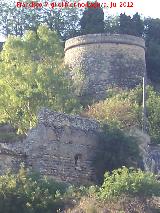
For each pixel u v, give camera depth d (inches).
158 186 1309.1
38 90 1768.0
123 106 1898.4
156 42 2770.7
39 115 1557.6
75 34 2760.8
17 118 1775.3
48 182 1354.6
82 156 1571.1
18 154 1489.9
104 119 1745.8
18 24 2933.1
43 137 1539.1
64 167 1545.3
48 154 1531.7
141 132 1707.7
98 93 2253.9
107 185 1299.2
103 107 1908.2
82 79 2268.7
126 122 1856.5
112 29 2748.5
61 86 1828.2
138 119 1876.2
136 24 2775.6
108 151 1566.2
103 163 1558.8
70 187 1355.8
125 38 2332.7
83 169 1563.7
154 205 1244.5
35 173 1401.3
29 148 1512.1
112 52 2308.1
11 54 1888.5
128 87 2290.8
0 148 1471.5
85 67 2308.1
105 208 1223.5
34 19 2925.7
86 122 1600.6
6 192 1272.1
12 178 1311.5
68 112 1824.6
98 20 2701.8
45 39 2004.2
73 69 2320.4
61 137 1558.8
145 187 1291.8
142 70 2349.9
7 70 1811.0
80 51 2330.2
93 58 2304.4
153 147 1779.0
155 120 1942.7
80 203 1250.6
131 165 1558.8
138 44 2359.7
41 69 1798.7
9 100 1775.3
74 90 2164.1
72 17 2908.5
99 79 2279.8
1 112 1784.0
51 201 1270.9
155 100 2030.0
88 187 1437.0
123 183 1290.6
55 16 2908.5
